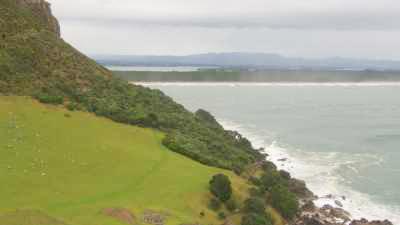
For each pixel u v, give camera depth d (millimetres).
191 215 50344
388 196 73562
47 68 87688
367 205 69312
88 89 88688
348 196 73188
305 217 60406
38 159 57062
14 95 75812
